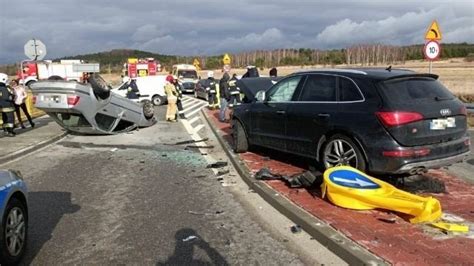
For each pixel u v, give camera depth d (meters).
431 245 4.84
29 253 5.07
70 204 6.95
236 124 10.22
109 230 5.79
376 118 6.51
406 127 6.30
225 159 10.48
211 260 4.86
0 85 14.00
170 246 5.25
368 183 6.22
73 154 11.46
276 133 8.73
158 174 9.01
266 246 5.22
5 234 4.54
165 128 16.83
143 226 5.94
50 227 5.91
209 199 7.16
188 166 9.75
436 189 7.12
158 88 29.00
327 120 7.28
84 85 13.50
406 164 6.32
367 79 6.90
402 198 5.81
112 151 11.84
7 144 12.51
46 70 47.53
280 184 7.52
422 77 7.00
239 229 5.79
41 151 11.97
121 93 26.42
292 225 5.89
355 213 5.93
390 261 4.44
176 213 6.47
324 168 7.45
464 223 5.53
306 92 8.04
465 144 6.91
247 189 7.73
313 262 4.77
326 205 6.30
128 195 7.45
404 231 5.26
